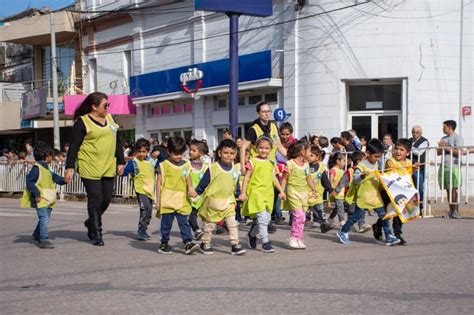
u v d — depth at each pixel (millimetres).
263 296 6125
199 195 8750
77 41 31625
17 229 12320
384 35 18766
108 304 5926
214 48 23828
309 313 5473
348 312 5500
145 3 26625
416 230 10992
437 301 5863
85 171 9578
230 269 7598
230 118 17203
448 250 8789
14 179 24844
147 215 10375
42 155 9664
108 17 28766
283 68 20562
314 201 10969
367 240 10070
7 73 37344
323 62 19453
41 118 30375
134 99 26797
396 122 19297
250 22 21875
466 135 18828
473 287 6441
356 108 19609
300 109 20047
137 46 27625
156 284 6781
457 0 18719
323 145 14523
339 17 19172
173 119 25750
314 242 9922
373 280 6816
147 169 10414
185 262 8148
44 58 34312
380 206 9320
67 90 30484
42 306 5914
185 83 23875
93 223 9719
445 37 18703
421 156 13367
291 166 9203
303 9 19828
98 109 9445
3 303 6066
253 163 8875
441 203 14031
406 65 18656
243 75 21344
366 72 18938
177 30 25562
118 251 9156
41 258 8625
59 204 19844
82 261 8328
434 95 18719
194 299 6051
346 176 10352
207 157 15867
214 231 11039
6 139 37000
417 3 18609
